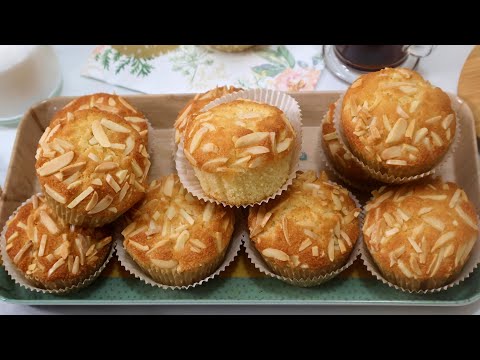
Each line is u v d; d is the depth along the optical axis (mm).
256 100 348
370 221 311
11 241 312
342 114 324
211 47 429
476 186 329
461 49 414
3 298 303
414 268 293
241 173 292
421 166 308
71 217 307
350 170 340
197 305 320
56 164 297
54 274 304
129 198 307
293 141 306
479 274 307
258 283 324
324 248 302
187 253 303
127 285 326
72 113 321
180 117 354
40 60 389
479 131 352
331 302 299
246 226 330
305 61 421
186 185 317
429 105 309
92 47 430
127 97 373
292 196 315
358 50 402
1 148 393
